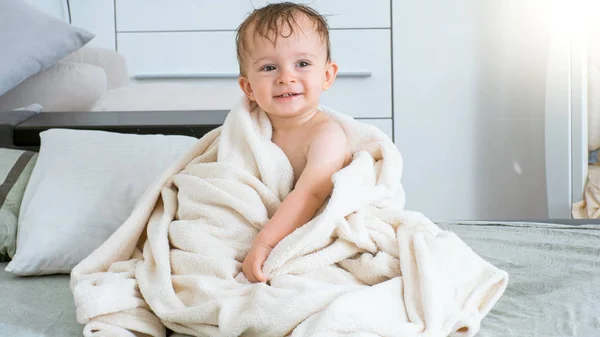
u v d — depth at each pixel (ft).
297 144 4.37
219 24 12.57
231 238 4.06
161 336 3.80
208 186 4.18
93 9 12.50
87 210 5.17
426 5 12.57
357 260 3.92
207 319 3.61
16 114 7.39
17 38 9.23
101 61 10.27
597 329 3.77
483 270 3.91
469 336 3.63
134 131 6.97
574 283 4.52
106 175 5.41
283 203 4.06
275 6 4.48
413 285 3.69
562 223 6.35
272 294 3.54
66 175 5.38
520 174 12.80
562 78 11.33
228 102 9.22
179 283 3.87
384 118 12.74
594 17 11.07
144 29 12.56
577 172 11.35
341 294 3.54
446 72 12.67
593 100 11.18
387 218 4.09
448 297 3.69
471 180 12.84
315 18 4.42
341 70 12.62
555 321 3.89
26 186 5.65
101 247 4.38
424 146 12.80
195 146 4.70
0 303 4.36
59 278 4.96
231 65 12.62
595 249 5.22
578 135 11.31
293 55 4.28
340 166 4.23
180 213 4.29
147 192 4.56
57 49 9.45
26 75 9.24
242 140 4.39
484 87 12.70
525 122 12.74
